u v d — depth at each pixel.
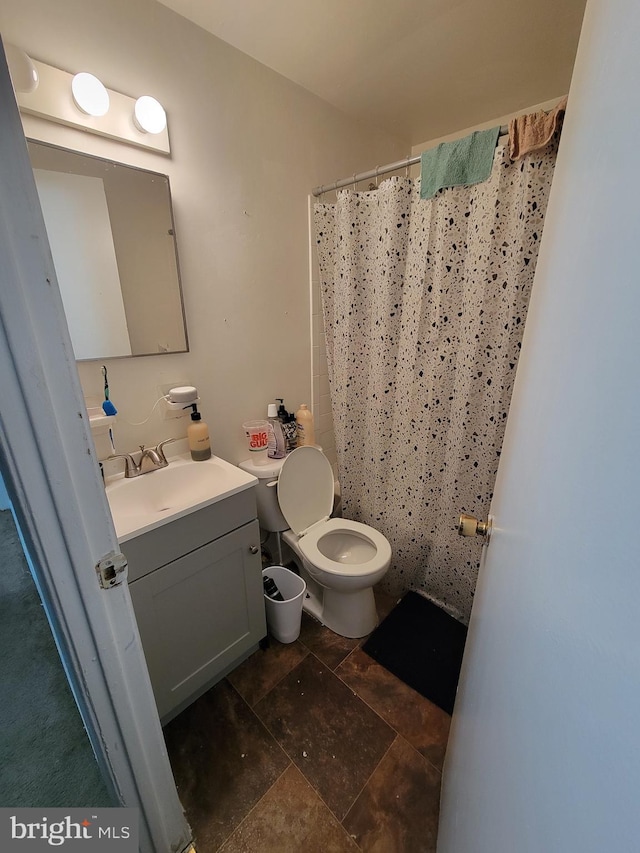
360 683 1.33
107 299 1.14
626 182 0.26
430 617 1.63
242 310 1.51
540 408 0.46
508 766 0.39
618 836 0.19
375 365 1.61
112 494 1.15
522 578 0.43
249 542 1.27
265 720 1.20
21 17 0.88
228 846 0.92
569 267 0.41
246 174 1.39
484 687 0.56
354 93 1.52
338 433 1.83
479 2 1.07
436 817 0.97
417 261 1.36
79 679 0.54
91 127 1.01
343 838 0.93
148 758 0.66
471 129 1.82
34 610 1.73
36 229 0.38
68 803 1.01
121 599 0.55
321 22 1.15
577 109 0.48
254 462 1.61
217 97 1.25
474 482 1.45
